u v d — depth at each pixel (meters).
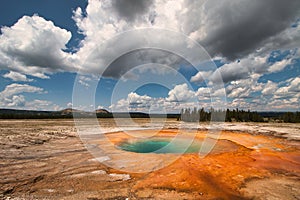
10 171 7.32
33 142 13.05
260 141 14.80
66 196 5.38
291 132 18.62
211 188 5.97
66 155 9.88
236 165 8.39
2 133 16.48
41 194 5.47
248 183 6.40
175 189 5.86
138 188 5.92
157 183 6.29
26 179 6.54
